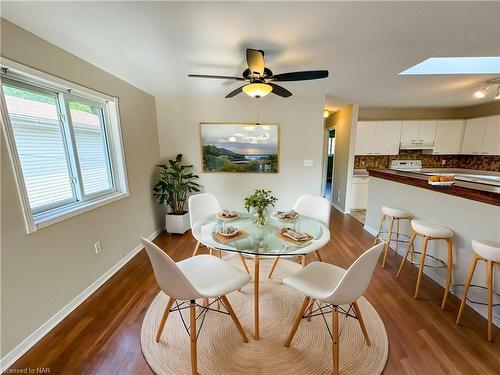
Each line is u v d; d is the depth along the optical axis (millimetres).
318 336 1656
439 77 2797
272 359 1480
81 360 1475
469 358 1469
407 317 1821
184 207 3969
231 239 1750
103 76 2434
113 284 2309
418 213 2539
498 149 4219
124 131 2807
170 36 1753
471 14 1471
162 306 1974
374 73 2627
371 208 3627
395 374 1374
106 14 1455
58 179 2008
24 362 1465
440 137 4836
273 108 3684
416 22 1565
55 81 1845
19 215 1529
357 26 1622
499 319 1708
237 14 1467
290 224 2092
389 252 2973
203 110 3711
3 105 1442
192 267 1691
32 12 1418
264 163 3838
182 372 1400
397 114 5148
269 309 1932
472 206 1900
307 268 1678
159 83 2965
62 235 1861
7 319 1460
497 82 2982
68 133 2088
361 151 4891
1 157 1436
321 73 1903
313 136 3738
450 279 1933
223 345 1584
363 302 2004
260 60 1712
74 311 1918
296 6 1384
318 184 3871
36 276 1645
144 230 3271
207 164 3869
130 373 1395
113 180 2748
